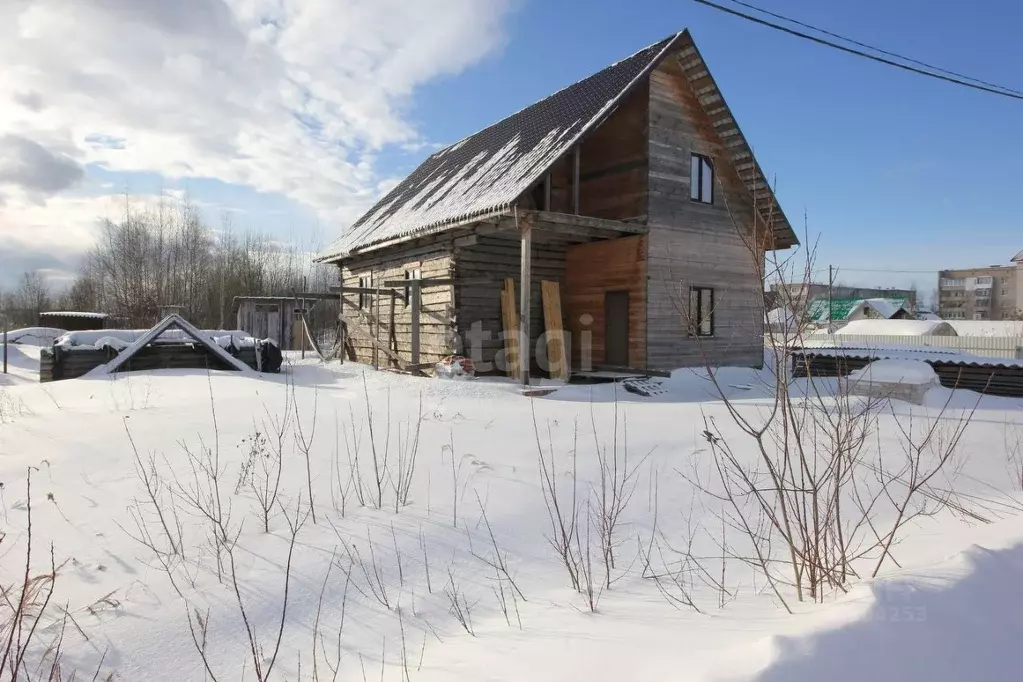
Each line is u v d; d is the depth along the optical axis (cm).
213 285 3584
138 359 1171
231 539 405
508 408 854
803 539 341
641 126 1277
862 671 208
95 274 3669
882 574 316
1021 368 1254
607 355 1339
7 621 297
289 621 321
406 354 1439
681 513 479
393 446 627
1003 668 224
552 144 1183
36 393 903
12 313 3953
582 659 253
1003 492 548
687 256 1335
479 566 386
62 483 499
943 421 833
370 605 337
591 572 381
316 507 463
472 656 274
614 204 1330
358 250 1557
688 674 213
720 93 1306
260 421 719
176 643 297
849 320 4144
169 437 635
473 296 1286
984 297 8606
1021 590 279
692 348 1337
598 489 518
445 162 1780
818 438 700
